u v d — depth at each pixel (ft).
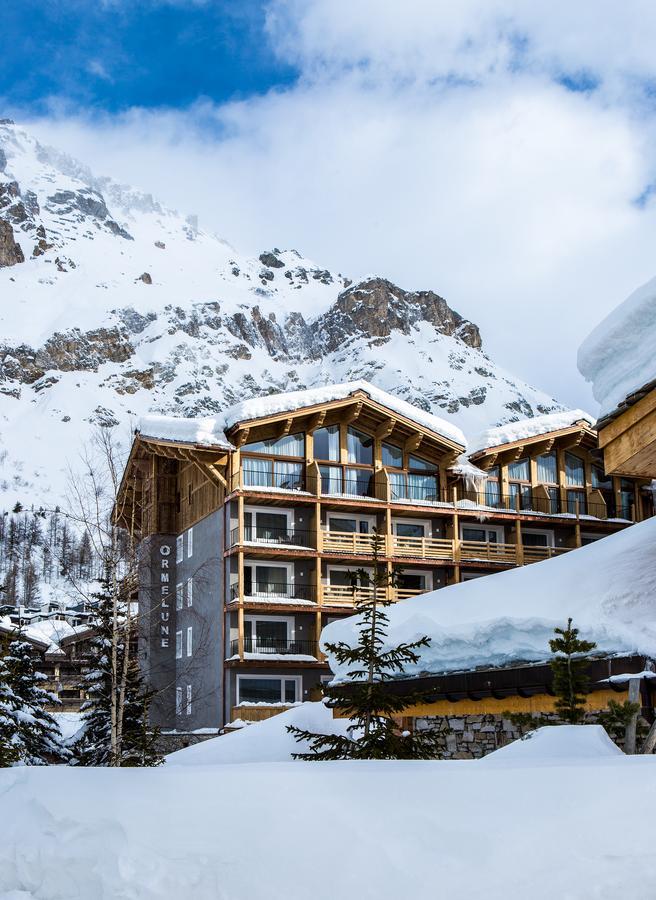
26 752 94.12
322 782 26.00
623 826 22.47
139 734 96.37
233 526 140.36
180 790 26.40
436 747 59.06
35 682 112.98
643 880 20.88
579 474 165.37
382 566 146.51
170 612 155.33
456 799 24.59
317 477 144.36
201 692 143.23
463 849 22.49
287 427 143.95
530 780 25.12
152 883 22.52
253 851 23.16
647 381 43.88
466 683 61.05
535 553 157.38
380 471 149.79
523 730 56.49
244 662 133.90
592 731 38.88
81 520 93.09
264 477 144.05
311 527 145.59
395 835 23.15
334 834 23.41
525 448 159.84
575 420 161.58
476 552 153.48
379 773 26.81
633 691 47.37
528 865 21.79
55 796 26.48
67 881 23.18
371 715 59.21
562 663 48.14
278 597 141.38
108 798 26.16
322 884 22.07
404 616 72.08
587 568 61.52
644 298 44.29
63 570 92.63
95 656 101.71
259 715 131.13
